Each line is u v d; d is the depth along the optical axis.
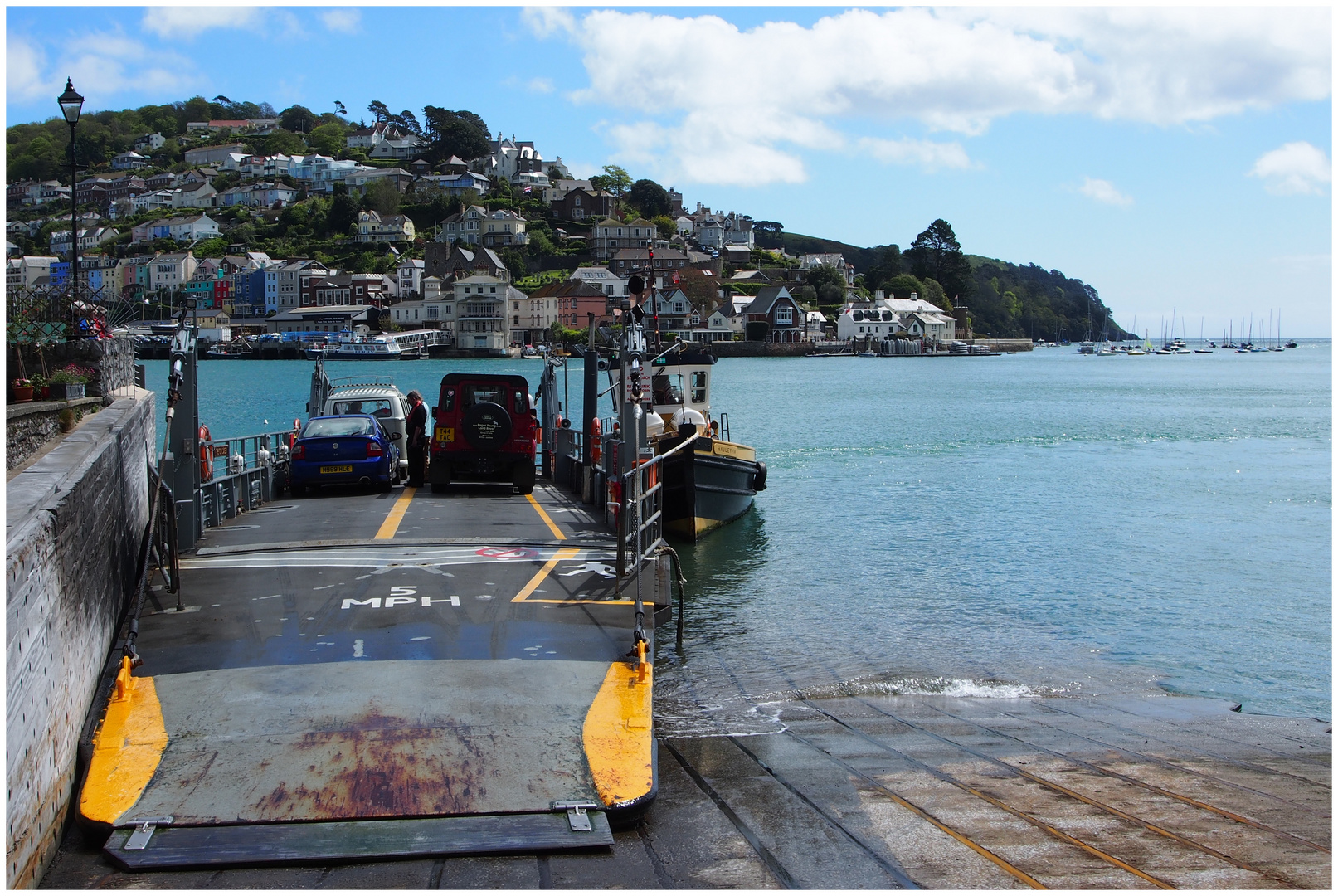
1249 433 50.41
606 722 6.88
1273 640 13.48
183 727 6.63
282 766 6.17
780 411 64.12
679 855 5.94
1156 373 134.75
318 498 16.44
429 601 9.41
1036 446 43.88
